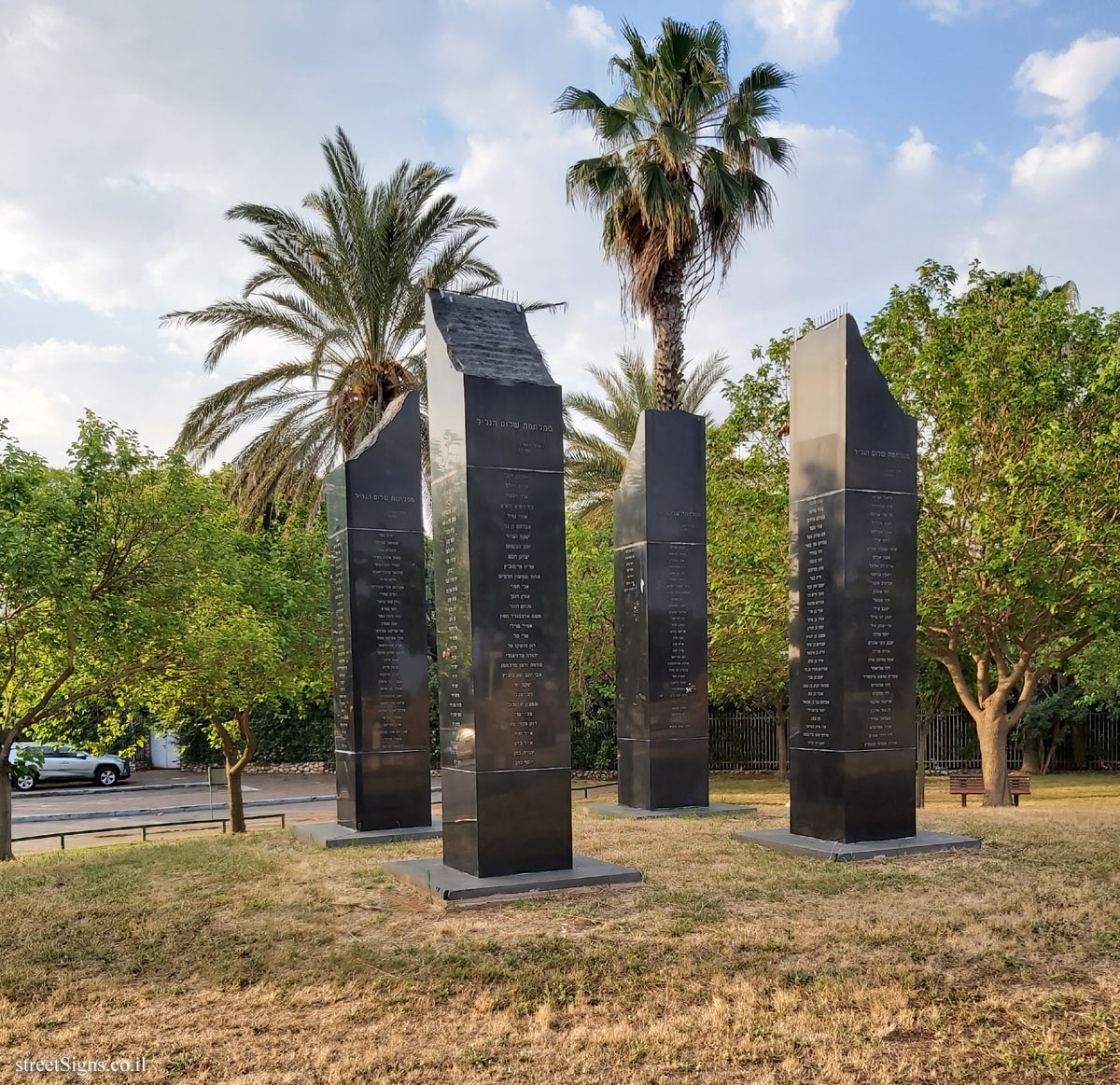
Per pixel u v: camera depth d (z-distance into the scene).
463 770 9.08
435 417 9.70
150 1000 6.12
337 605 13.92
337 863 10.50
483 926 7.54
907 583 10.88
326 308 23.02
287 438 23.14
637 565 15.59
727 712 32.19
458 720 9.18
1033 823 12.57
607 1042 5.33
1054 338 16.45
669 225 18.05
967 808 16.83
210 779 22.22
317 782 31.02
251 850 11.89
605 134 18.69
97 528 13.85
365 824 12.98
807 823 10.98
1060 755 31.75
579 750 30.80
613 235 19.25
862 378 10.70
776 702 29.48
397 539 13.55
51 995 6.23
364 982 6.30
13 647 13.78
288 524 22.45
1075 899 8.17
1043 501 15.26
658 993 6.06
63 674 14.43
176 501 14.56
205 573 15.52
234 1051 5.31
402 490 13.66
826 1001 5.84
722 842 11.24
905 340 17.70
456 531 9.16
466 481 8.98
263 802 25.41
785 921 7.57
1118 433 14.02
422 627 13.61
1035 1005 5.79
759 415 18.84
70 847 18.45
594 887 8.78
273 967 6.68
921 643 18.61
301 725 34.91
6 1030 5.65
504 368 9.37
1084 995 5.93
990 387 16.03
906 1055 5.13
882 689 10.71
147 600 14.22
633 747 15.60
